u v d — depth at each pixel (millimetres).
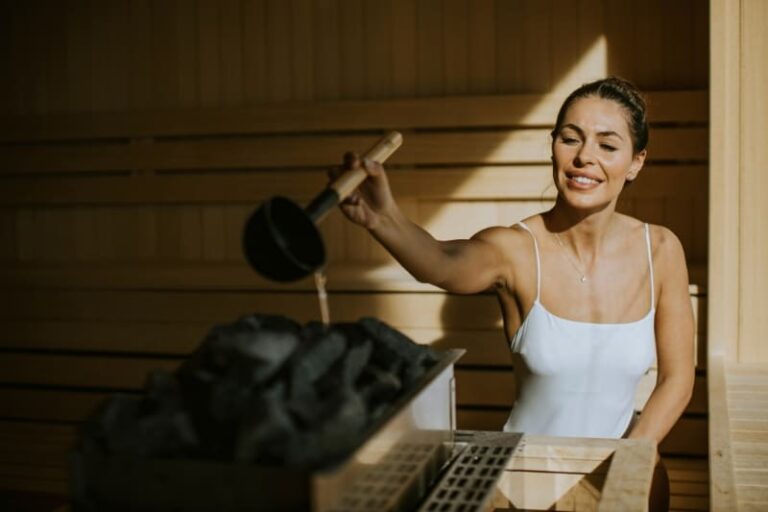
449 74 3416
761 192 2656
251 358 1153
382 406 1258
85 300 3443
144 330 3393
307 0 3510
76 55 3744
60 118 3719
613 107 2193
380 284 3170
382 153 1694
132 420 1136
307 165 3529
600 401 2283
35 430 3408
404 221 1811
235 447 1056
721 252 2635
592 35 3268
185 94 3658
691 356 2365
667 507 1937
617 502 1360
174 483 1064
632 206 3262
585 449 1628
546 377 2293
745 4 2617
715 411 2199
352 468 1082
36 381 3506
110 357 3434
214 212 3676
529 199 3371
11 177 3822
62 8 3734
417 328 3166
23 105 3816
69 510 1396
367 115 3428
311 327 1360
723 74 2574
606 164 2186
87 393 3471
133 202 3711
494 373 3125
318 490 999
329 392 1164
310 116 3486
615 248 2348
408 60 3449
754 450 2031
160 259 3723
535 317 2301
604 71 3271
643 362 2291
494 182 3363
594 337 2270
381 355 1408
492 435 1646
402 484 1274
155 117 3631
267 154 3555
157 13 3650
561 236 2330
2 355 3525
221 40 3604
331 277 3205
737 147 2660
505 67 3363
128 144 3688
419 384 1354
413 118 3389
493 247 2256
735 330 2719
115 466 1088
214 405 1109
